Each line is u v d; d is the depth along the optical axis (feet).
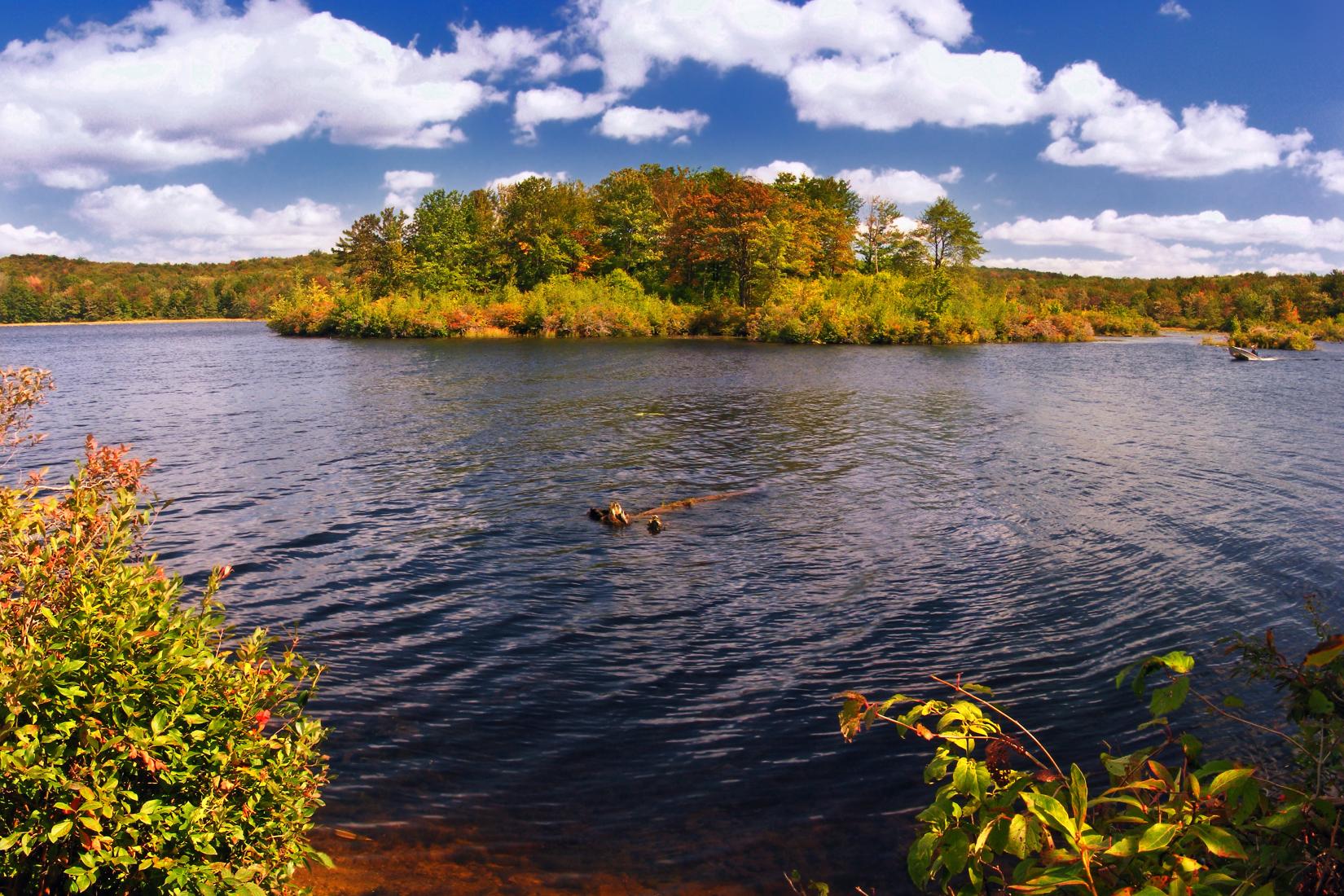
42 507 12.16
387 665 26.27
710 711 23.39
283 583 33.83
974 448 65.41
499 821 18.07
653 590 33.22
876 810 18.49
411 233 306.14
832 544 39.37
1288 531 41.14
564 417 81.10
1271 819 7.32
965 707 9.38
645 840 17.47
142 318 507.30
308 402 92.68
